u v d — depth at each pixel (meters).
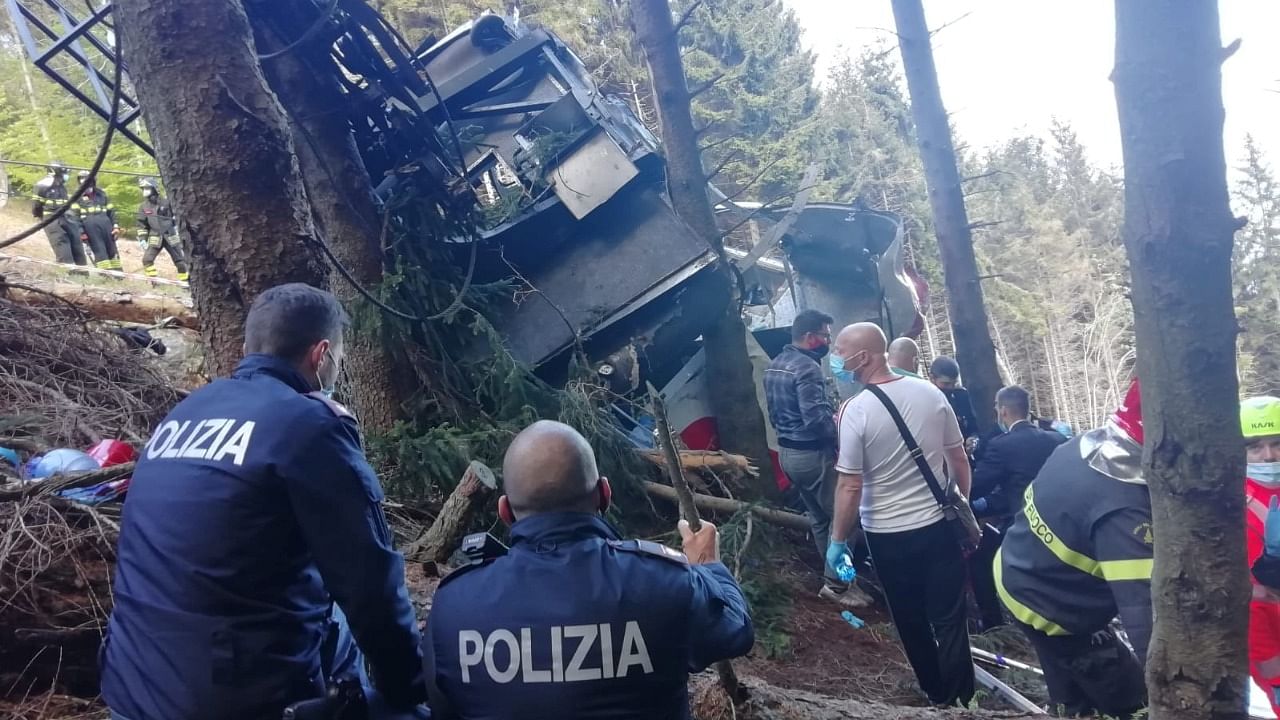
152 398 5.73
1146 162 1.70
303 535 1.87
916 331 8.12
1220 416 1.72
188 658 1.75
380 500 1.95
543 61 7.41
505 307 6.23
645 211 6.50
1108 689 3.19
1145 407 1.80
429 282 5.55
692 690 2.93
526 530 1.86
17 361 5.30
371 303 5.24
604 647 1.75
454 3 25.14
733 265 6.79
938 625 3.86
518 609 1.77
